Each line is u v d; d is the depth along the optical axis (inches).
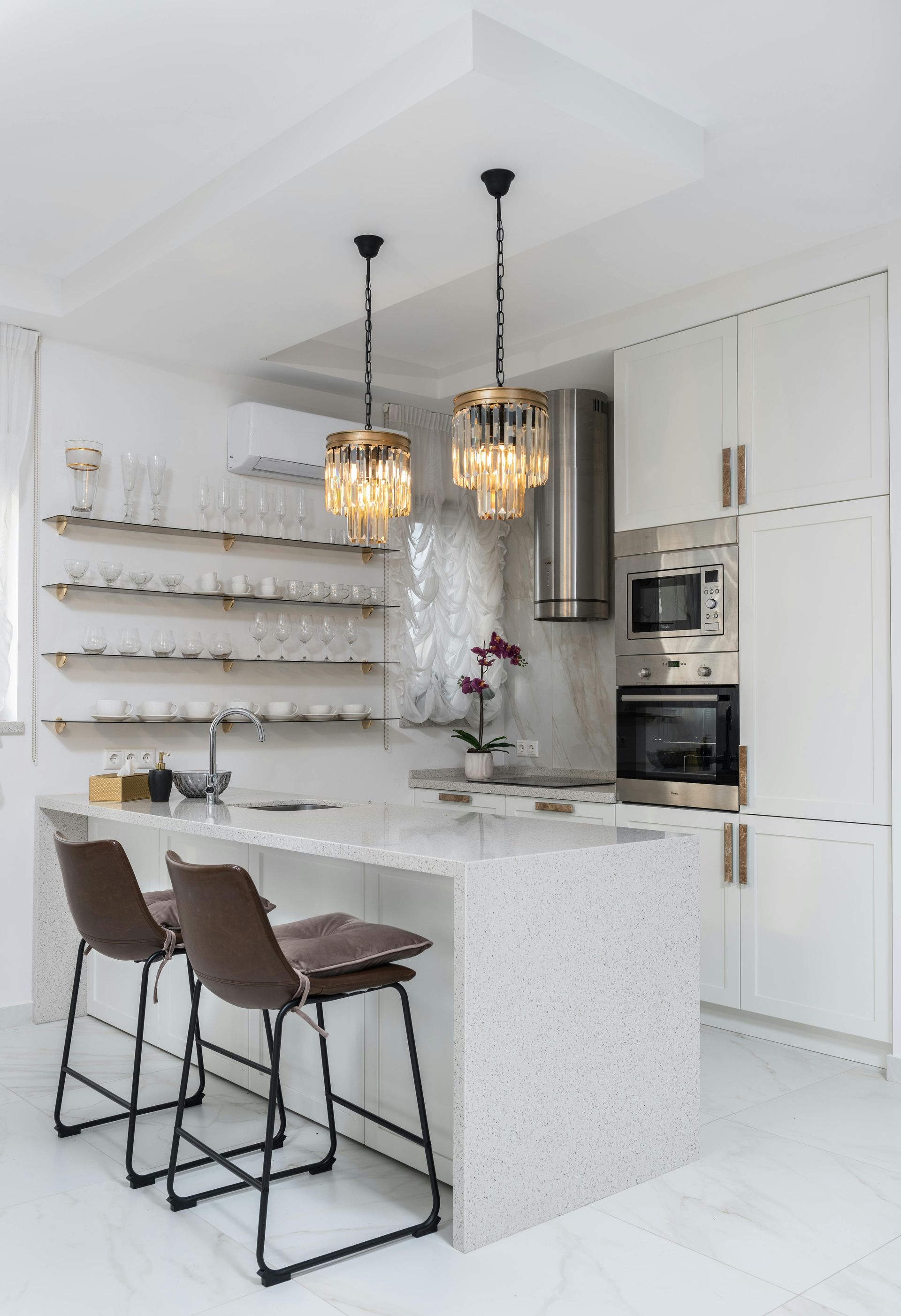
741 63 101.9
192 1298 82.7
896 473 135.0
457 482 115.0
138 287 142.9
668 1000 106.8
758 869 150.2
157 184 127.0
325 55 101.1
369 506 124.0
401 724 208.8
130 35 98.1
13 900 156.9
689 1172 105.9
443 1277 85.1
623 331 171.5
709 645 157.6
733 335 155.9
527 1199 93.5
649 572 167.0
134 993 150.5
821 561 144.2
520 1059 92.8
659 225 135.7
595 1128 99.1
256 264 135.1
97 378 167.3
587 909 98.6
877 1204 98.7
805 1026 146.4
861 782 138.8
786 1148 112.0
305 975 87.3
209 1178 104.6
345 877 113.2
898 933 133.3
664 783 163.5
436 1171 102.3
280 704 181.3
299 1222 94.8
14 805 156.9
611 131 103.3
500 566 218.5
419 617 206.7
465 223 123.0
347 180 112.3
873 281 139.3
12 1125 118.6
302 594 184.7
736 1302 81.6
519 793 187.2
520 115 99.3
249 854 127.8
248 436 178.5
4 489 155.4
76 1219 96.0
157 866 145.1
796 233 138.3
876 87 105.7
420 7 93.3
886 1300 82.0
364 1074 110.4
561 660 214.8
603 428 196.5
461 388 199.8
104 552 166.9
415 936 96.2
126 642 160.4
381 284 142.4
